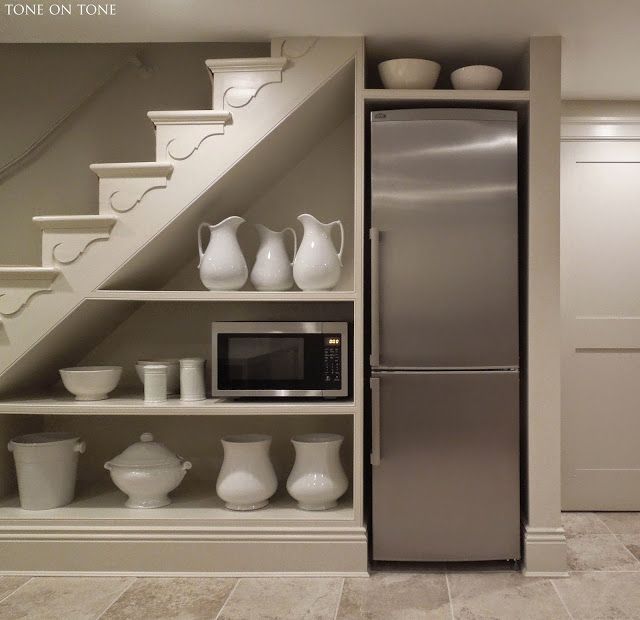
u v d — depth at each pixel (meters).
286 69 2.56
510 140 2.55
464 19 2.42
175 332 3.08
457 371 2.56
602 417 3.37
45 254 2.56
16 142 3.06
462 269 2.55
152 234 2.54
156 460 2.68
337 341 2.67
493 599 2.31
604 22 2.44
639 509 3.36
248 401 2.72
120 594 2.36
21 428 2.97
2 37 2.62
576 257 3.37
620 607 2.24
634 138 3.35
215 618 2.15
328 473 2.66
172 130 2.55
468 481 2.56
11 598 2.33
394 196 2.55
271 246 2.74
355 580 2.48
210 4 2.32
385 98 2.58
